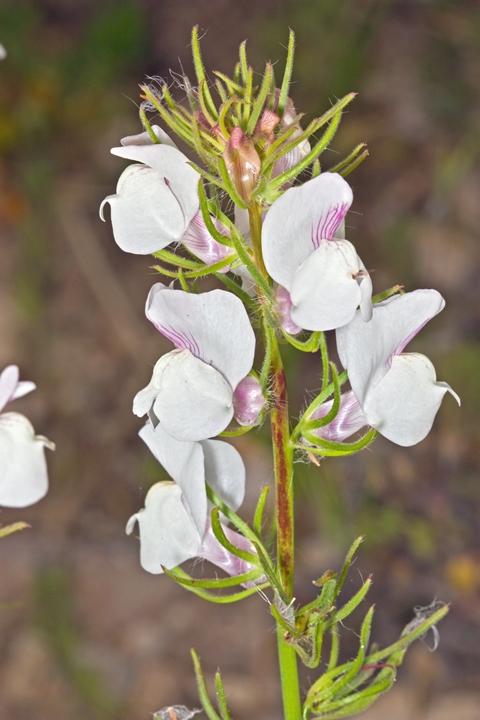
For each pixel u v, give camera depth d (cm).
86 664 42
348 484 47
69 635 43
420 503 47
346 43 62
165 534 26
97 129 63
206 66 67
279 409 25
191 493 26
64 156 62
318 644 25
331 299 24
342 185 24
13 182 60
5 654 42
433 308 25
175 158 25
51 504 48
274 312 25
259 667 42
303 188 24
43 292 57
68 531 47
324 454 25
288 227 24
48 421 52
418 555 45
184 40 68
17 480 27
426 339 51
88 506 49
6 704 41
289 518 26
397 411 25
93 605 44
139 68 66
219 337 25
